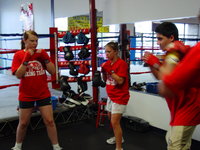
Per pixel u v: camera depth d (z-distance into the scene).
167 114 3.01
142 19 3.17
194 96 1.43
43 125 3.41
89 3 3.75
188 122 1.44
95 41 3.78
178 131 1.46
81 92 3.77
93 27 3.76
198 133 2.72
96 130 3.32
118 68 2.37
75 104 3.58
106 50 2.38
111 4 3.63
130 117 3.40
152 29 5.14
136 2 3.22
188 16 2.62
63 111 3.48
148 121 3.29
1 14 7.84
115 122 2.46
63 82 3.62
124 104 2.45
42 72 2.32
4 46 7.89
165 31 1.51
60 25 5.21
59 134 3.18
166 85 0.84
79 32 3.88
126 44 3.63
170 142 1.52
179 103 1.47
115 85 2.44
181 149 1.48
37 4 5.66
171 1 2.79
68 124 3.56
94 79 3.22
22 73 2.17
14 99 4.01
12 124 3.21
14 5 6.96
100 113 3.44
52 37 3.94
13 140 2.96
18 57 2.25
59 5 4.82
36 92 2.29
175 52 1.17
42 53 2.30
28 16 6.12
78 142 2.92
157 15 2.96
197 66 0.79
